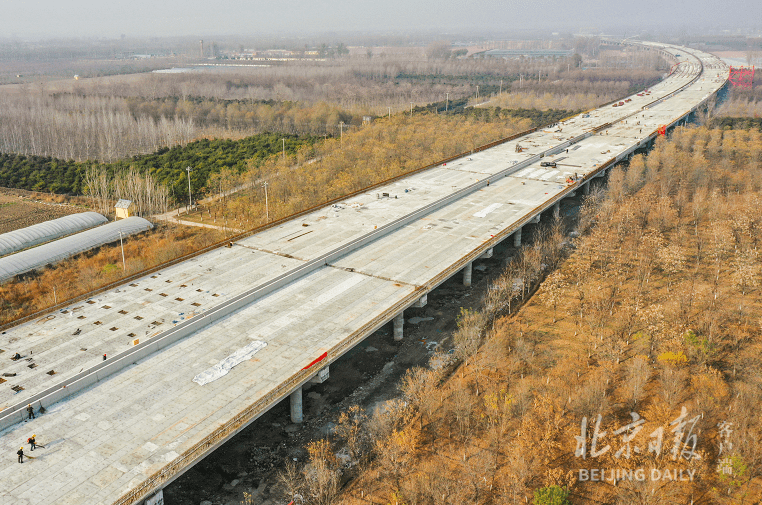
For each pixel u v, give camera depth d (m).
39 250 154.12
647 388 95.06
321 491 75.56
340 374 105.69
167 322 101.06
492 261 153.62
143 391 83.62
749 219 152.88
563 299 125.44
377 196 174.62
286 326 101.69
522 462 77.38
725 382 95.44
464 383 99.69
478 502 75.12
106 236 167.50
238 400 81.81
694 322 112.69
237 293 111.69
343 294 113.62
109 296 110.62
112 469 69.06
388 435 86.12
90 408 79.88
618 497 75.50
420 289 114.12
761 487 76.12
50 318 102.31
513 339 111.50
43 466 69.38
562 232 163.00
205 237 166.75
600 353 103.25
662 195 175.00
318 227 148.38
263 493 78.88
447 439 87.06
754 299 121.31
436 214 159.50
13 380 84.56
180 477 81.44
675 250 138.38
